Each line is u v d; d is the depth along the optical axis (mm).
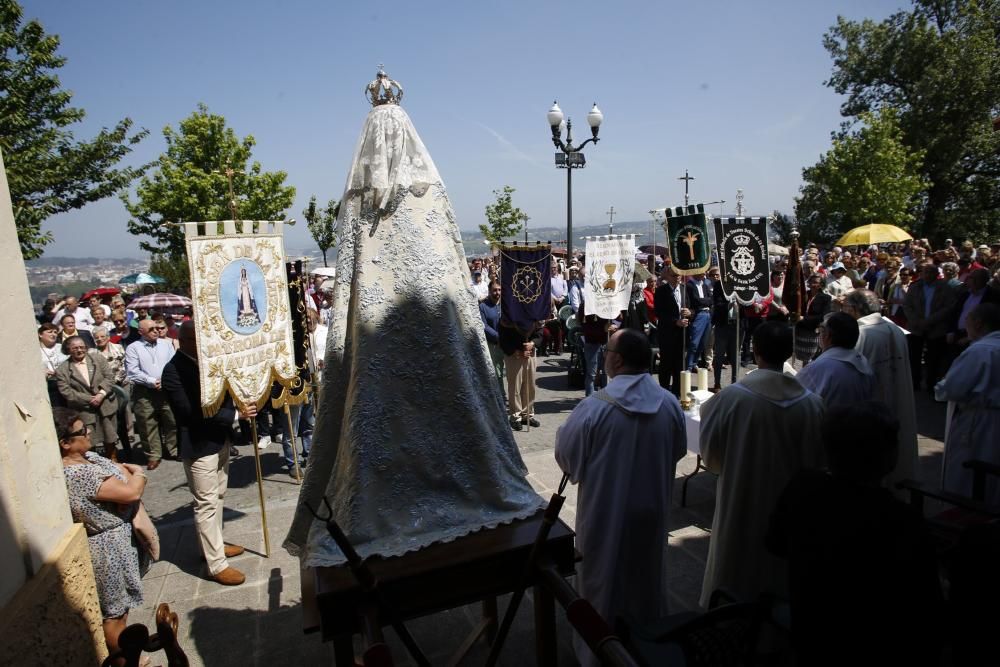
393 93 2402
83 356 6719
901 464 4168
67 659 1885
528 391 7570
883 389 4160
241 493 5879
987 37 27719
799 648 1866
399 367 2143
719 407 2896
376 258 2219
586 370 8367
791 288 7961
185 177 19344
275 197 21125
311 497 2287
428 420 2150
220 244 4172
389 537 1979
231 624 3596
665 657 2184
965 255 9852
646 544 2764
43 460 1926
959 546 2385
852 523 1783
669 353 8406
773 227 31953
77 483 2924
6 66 9984
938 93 27203
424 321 2193
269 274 4523
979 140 26922
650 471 2740
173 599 3893
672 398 2871
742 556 2836
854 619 1737
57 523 1973
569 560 2068
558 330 12398
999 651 2260
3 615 1580
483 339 2418
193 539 4797
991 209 29969
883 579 1719
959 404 3947
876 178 24875
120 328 8852
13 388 1792
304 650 3324
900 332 4199
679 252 7129
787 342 2873
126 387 7820
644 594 2783
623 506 2695
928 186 26172
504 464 2336
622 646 1373
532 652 3178
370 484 2027
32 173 10367
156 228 19594
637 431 2719
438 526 2041
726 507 2871
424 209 2289
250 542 4707
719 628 2168
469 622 3475
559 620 3490
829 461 1911
